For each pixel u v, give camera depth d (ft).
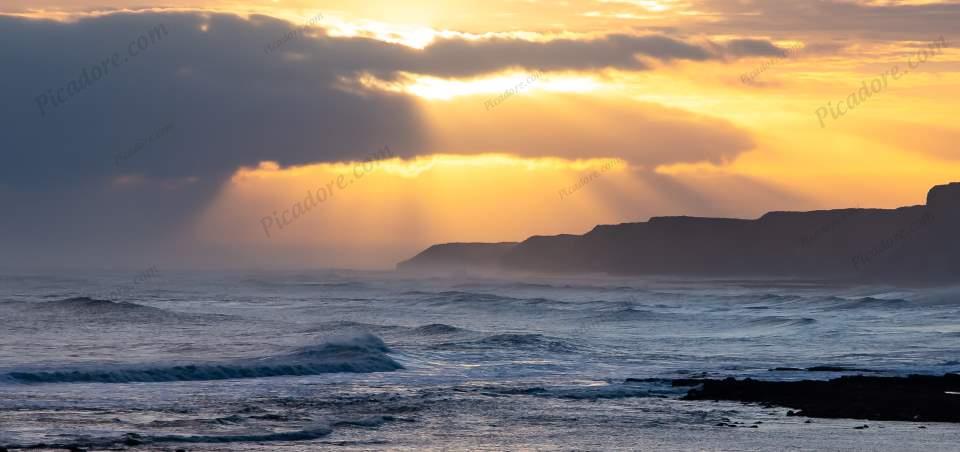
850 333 277.03
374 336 195.93
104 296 431.84
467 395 140.46
